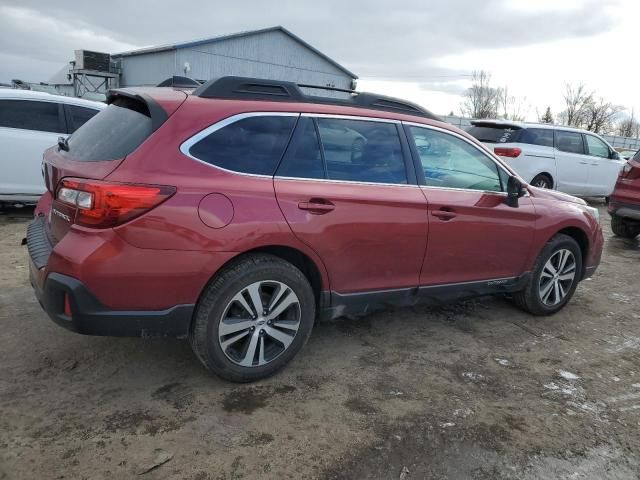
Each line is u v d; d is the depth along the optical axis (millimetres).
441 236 3707
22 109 6875
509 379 3496
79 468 2398
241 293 2984
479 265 4031
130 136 2879
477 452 2707
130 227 2643
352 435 2775
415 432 2836
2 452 2467
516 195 4090
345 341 3910
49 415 2771
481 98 65188
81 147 3131
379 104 3660
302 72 34594
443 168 3832
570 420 3053
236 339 3051
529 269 4410
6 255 5418
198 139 2883
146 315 2770
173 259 2742
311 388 3211
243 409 2938
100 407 2873
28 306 4102
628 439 2906
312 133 3262
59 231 2930
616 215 8117
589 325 4574
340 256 3283
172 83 3809
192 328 2959
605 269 6535
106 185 2627
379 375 3430
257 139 3070
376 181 3457
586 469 2637
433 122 3861
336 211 3209
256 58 32281
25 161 6848
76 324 2688
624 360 3910
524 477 2551
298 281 3156
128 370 3271
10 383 3047
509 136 10805
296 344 3268
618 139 46906
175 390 3080
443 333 4180
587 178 11570
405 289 3674
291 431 2771
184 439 2648
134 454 2514
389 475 2500
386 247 3461
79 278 2615
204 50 30078
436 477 2506
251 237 2916
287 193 3053
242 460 2529
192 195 2768
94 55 30359
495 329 4332
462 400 3189
